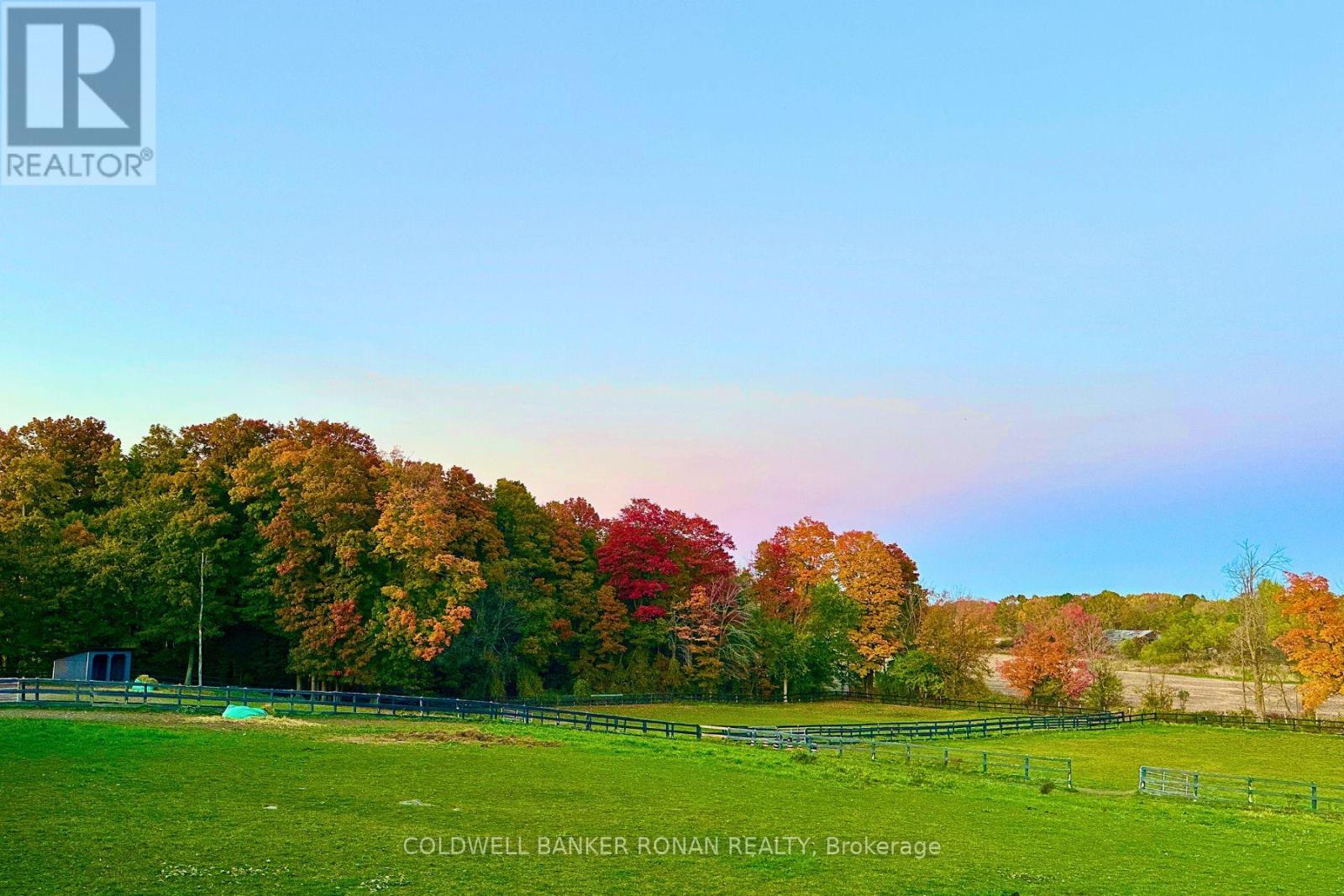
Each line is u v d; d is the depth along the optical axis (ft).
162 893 55.26
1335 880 78.28
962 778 132.57
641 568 284.00
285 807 82.07
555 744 139.64
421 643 205.67
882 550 335.26
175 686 162.71
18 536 191.83
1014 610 549.13
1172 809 113.50
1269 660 290.15
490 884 61.67
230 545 216.54
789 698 311.88
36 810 74.84
